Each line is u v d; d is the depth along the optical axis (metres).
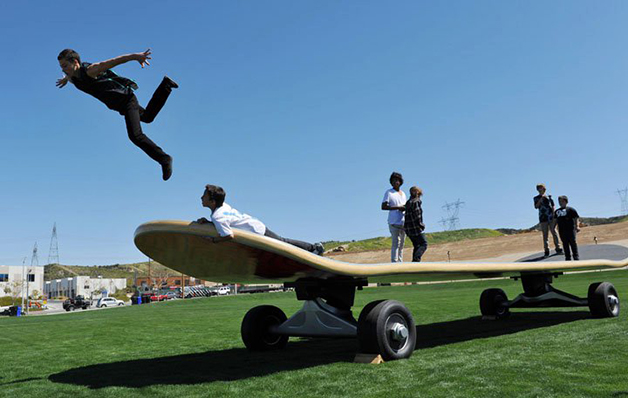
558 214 7.80
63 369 4.34
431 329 6.12
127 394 3.03
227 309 16.14
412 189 6.07
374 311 3.86
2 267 107.88
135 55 3.11
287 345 5.40
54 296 167.38
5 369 4.50
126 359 4.81
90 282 154.38
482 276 6.04
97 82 3.12
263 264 3.86
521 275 6.78
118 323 10.44
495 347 4.22
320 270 3.77
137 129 3.24
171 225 3.39
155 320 10.91
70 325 10.90
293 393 2.83
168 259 4.23
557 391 2.51
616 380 2.70
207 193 3.41
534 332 5.18
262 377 3.39
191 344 5.89
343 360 3.99
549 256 8.42
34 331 9.45
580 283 17.23
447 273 4.48
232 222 3.40
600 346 3.93
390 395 2.62
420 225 5.94
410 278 4.88
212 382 3.30
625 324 5.32
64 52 3.08
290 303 17.11
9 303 88.62
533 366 3.20
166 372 3.83
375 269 3.85
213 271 4.45
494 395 2.50
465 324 6.58
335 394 2.74
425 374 3.15
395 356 3.82
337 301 4.73
